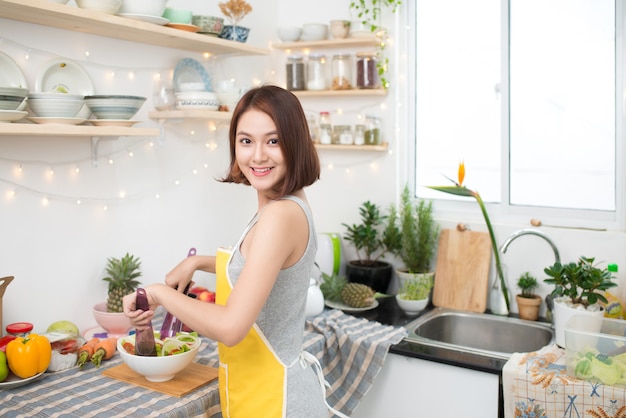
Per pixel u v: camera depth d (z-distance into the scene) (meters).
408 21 2.97
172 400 1.70
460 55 2.89
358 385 2.32
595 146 2.65
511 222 2.82
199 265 1.74
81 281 2.22
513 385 2.05
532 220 2.72
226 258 1.55
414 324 2.57
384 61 2.97
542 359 2.14
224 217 2.88
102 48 2.23
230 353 1.57
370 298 2.71
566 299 2.32
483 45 2.83
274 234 1.38
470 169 2.93
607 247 2.57
